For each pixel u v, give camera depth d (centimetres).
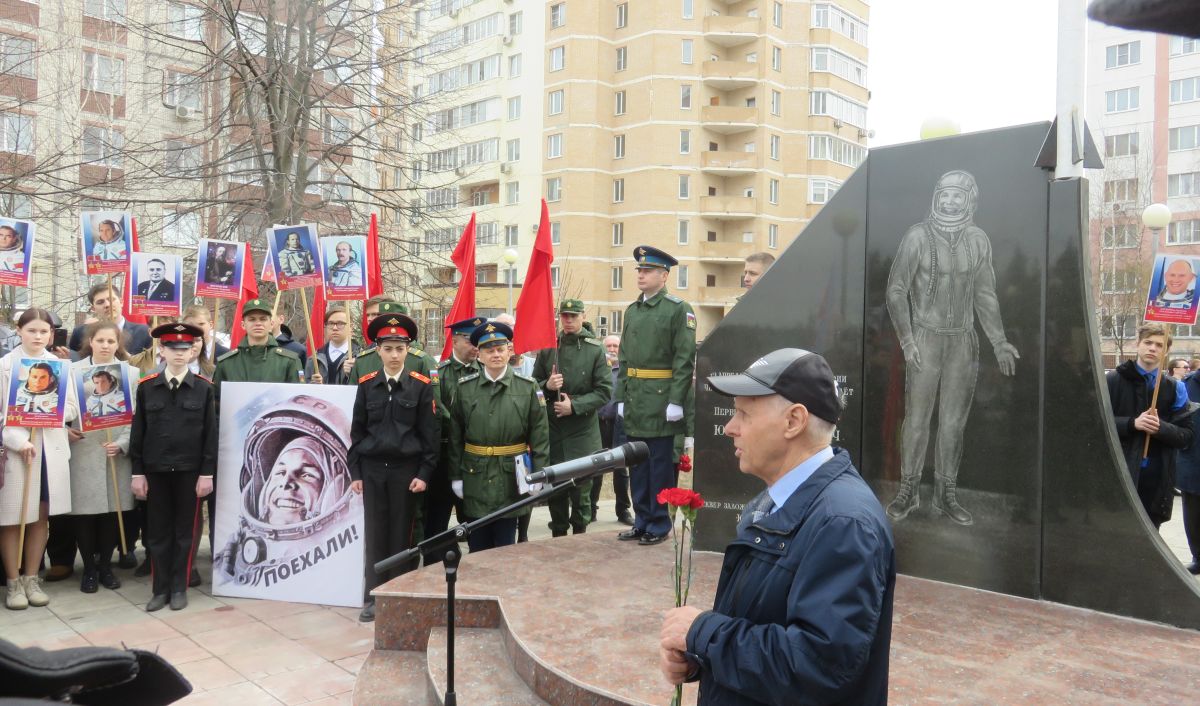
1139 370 641
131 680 112
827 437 215
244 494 633
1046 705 328
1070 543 462
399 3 1539
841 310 557
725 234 4056
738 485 594
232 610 597
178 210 1432
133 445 599
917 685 349
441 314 1747
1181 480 709
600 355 726
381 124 1498
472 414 613
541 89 3944
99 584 656
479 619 477
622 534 650
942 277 513
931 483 515
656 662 379
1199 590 425
